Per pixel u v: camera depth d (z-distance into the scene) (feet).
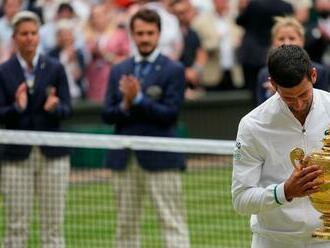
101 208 70.79
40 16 99.04
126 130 59.11
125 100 57.98
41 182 58.54
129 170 58.18
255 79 88.53
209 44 99.86
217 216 69.77
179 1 91.66
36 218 61.11
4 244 58.90
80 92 96.84
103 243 64.23
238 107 97.25
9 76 59.00
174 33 91.30
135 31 58.90
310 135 37.88
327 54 94.17
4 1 98.48
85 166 76.33
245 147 38.37
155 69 58.80
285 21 55.83
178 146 57.36
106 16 100.58
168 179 58.03
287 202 37.35
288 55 36.27
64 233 65.57
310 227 38.55
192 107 95.71
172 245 58.23
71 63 96.27
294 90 36.29
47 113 59.31
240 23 88.22
